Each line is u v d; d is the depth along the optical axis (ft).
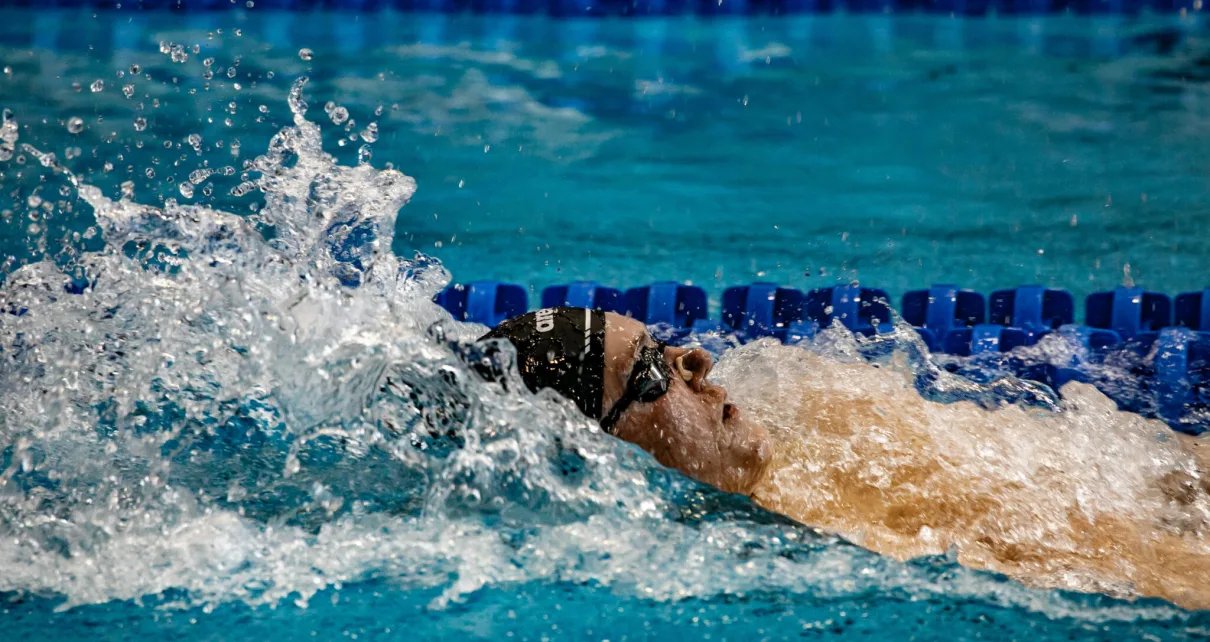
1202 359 30.76
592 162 54.54
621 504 18.29
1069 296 35.24
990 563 18.21
